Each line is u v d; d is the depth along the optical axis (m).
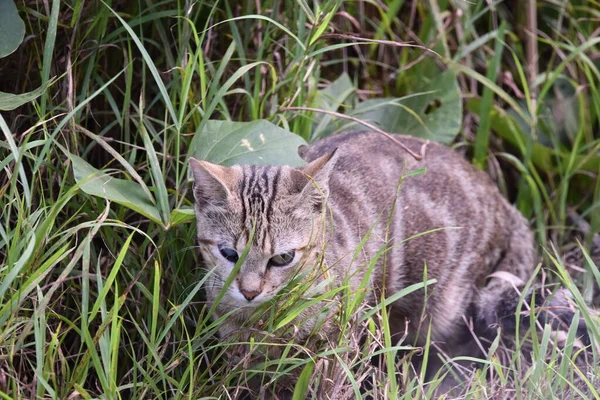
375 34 9.00
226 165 6.54
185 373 5.59
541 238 8.38
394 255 6.99
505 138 9.08
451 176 7.53
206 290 6.21
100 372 5.25
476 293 7.53
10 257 5.43
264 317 6.04
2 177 6.69
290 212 5.87
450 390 6.35
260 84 7.70
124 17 7.43
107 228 6.49
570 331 5.85
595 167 8.75
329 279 5.72
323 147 7.29
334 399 5.75
